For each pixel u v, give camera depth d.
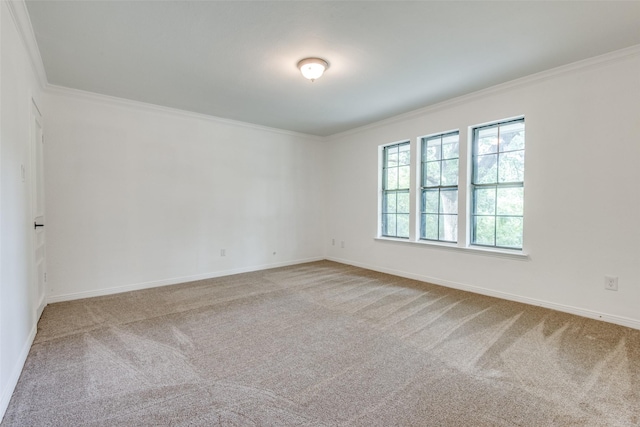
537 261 3.29
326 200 6.11
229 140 4.86
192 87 3.49
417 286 4.14
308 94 3.72
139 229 4.05
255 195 5.18
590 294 2.96
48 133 3.41
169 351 2.34
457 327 2.78
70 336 2.60
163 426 1.55
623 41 2.55
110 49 2.64
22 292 2.20
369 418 1.61
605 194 2.86
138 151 4.03
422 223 4.54
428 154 4.45
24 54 2.39
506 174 3.62
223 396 1.80
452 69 3.06
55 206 3.47
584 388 1.86
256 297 3.70
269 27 2.33
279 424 1.57
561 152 3.10
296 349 2.38
